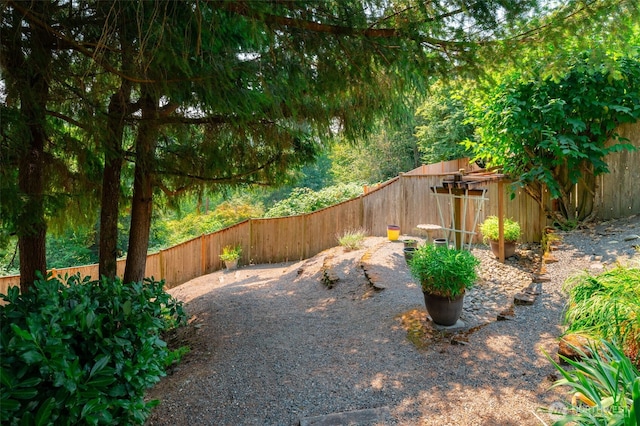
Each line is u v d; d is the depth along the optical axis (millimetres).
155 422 2787
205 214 13289
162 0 2326
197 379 3443
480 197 5555
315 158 5164
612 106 5547
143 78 2693
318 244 9688
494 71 2938
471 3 2322
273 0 2309
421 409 2730
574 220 6340
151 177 4812
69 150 3395
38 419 1476
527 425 2428
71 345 1851
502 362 3236
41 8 2545
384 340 4008
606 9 2346
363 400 2934
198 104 3135
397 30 2479
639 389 1512
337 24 2514
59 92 2906
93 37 2801
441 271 3936
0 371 1426
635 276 2861
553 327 3707
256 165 4805
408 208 8688
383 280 5961
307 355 3824
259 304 5891
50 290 1912
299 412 2844
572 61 3045
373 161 16359
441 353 3537
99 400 1696
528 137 6207
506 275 5488
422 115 13672
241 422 2762
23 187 3145
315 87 3064
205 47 2586
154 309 2350
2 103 2633
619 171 6070
